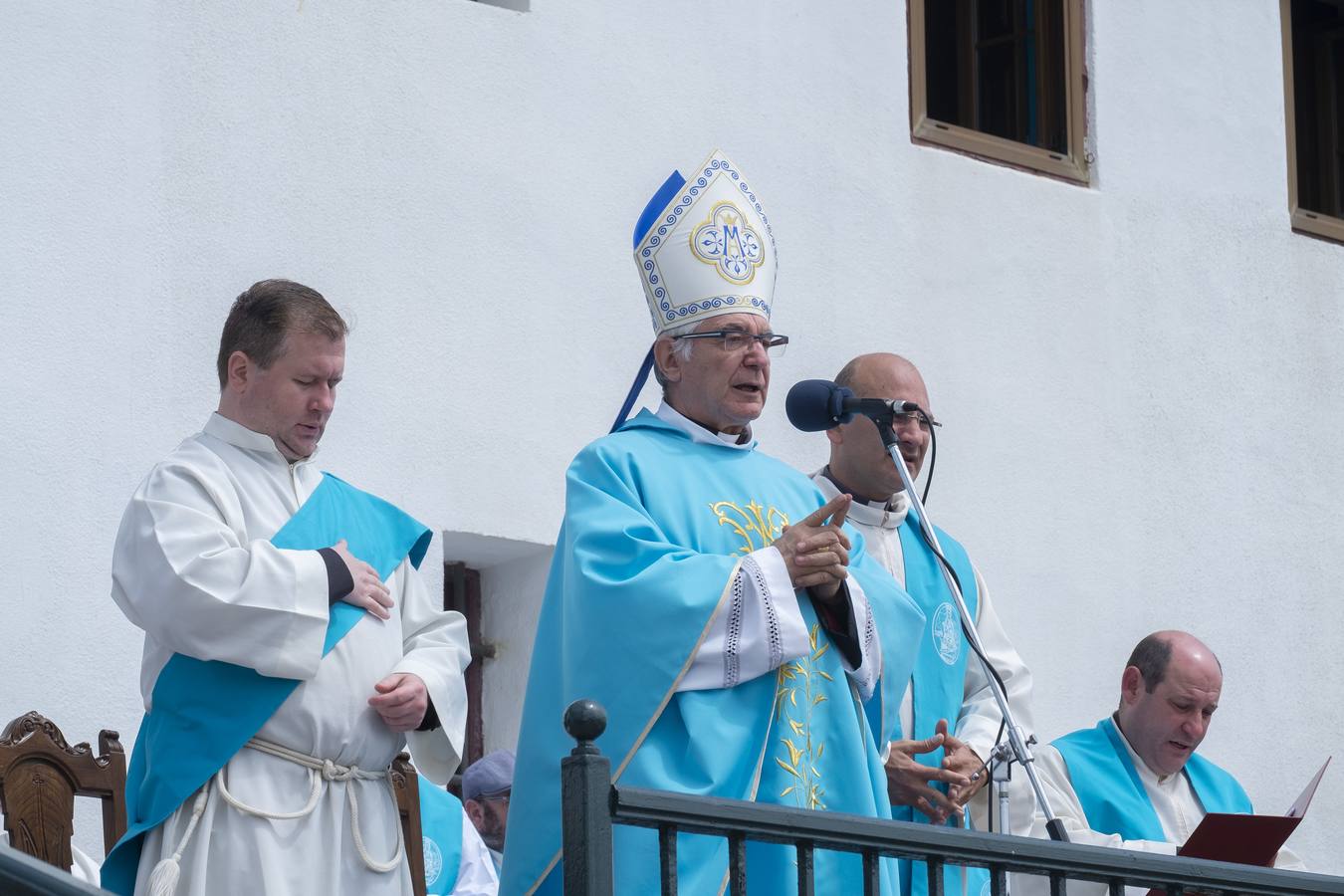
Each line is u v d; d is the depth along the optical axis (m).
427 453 9.95
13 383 8.98
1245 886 6.08
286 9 9.95
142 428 9.27
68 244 9.23
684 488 6.94
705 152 11.23
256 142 9.77
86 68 9.41
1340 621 13.49
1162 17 13.58
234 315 6.71
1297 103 14.84
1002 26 13.01
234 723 6.23
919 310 11.95
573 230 10.63
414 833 7.36
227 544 6.31
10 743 6.71
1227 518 13.04
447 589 10.59
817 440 11.31
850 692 6.78
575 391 10.48
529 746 6.72
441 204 10.23
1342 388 13.92
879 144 12.00
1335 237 14.28
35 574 8.89
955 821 7.44
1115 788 9.52
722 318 7.12
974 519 11.91
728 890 6.33
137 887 6.21
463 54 10.44
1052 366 12.46
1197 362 13.16
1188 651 9.59
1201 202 13.46
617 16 11.02
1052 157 12.91
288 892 6.15
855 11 12.08
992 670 6.69
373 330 9.91
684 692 6.43
